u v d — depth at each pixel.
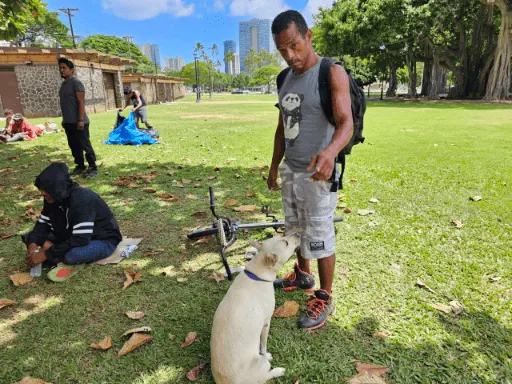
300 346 2.21
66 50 18.44
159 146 8.62
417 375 1.96
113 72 25.22
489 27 30.03
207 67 84.88
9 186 5.40
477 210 4.19
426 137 9.60
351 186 5.20
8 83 18.48
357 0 31.28
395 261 3.14
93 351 2.20
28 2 6.56
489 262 3.07
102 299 2.70
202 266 3.16
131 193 5.04
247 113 19.72
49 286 2.87
